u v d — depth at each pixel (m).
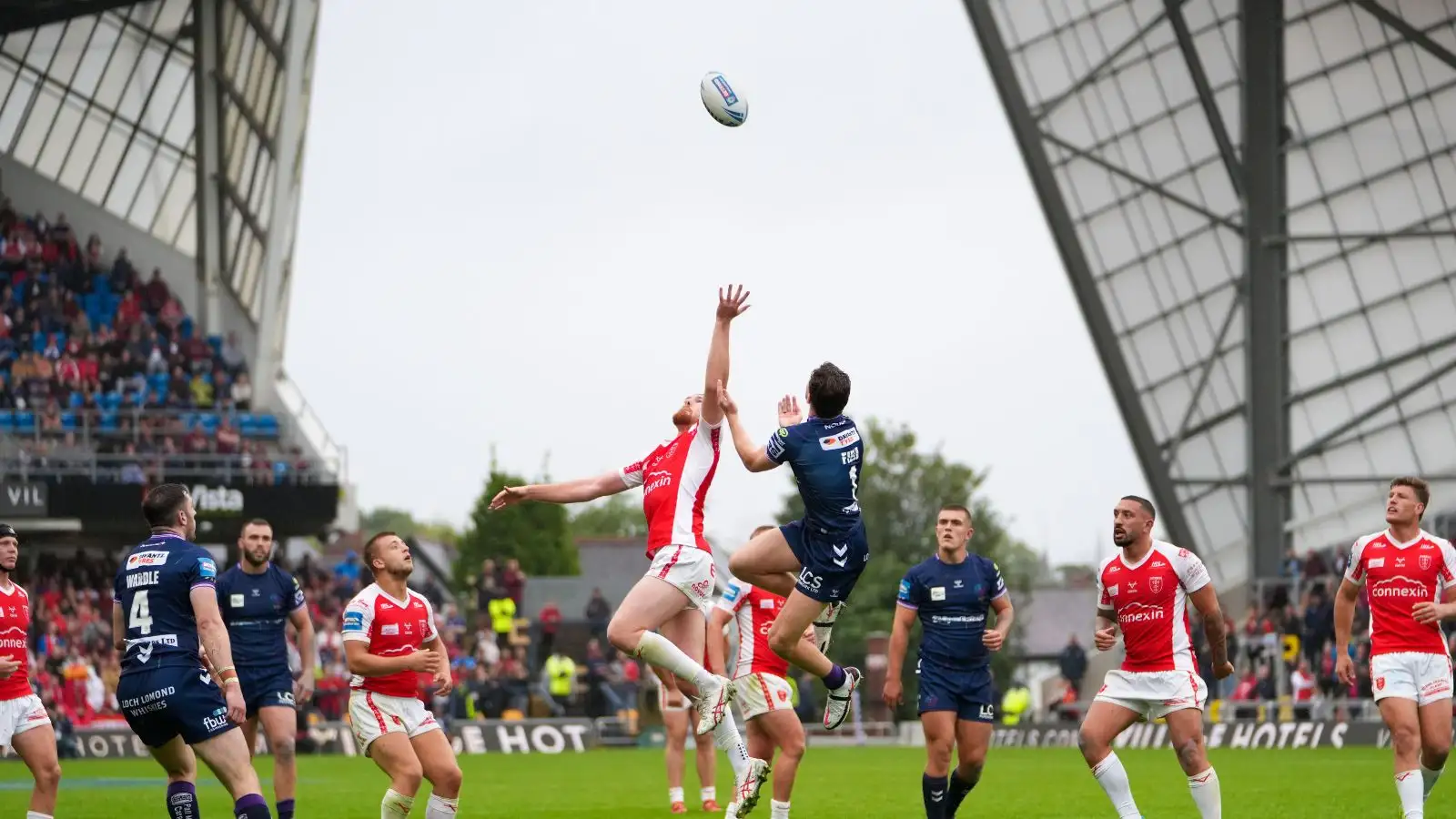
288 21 72.69
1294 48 74.31
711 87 20.41
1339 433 78.88
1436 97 74.06
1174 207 78.00
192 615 19.34
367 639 21.03
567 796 36.62
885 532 117.00
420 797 34.47
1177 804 31.52
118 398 77.19
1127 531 21.20
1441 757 22.83
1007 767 47.66
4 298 80.50
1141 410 81.50
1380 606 22.95
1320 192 76.62
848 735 83.44
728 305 20.20
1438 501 78.81
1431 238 75.94
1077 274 79.69
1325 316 77.94
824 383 20.03
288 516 73.25
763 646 23.12
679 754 31.73
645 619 20.20
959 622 24.27
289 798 24.73
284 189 77.62
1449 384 77.38
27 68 83.12
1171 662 21.28
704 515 20.84
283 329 93.75
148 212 88.38
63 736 58.56
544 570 142.25
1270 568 80.12
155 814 31.00
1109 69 75.75
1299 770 42.72
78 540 79.38
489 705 69.38
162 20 83.12
